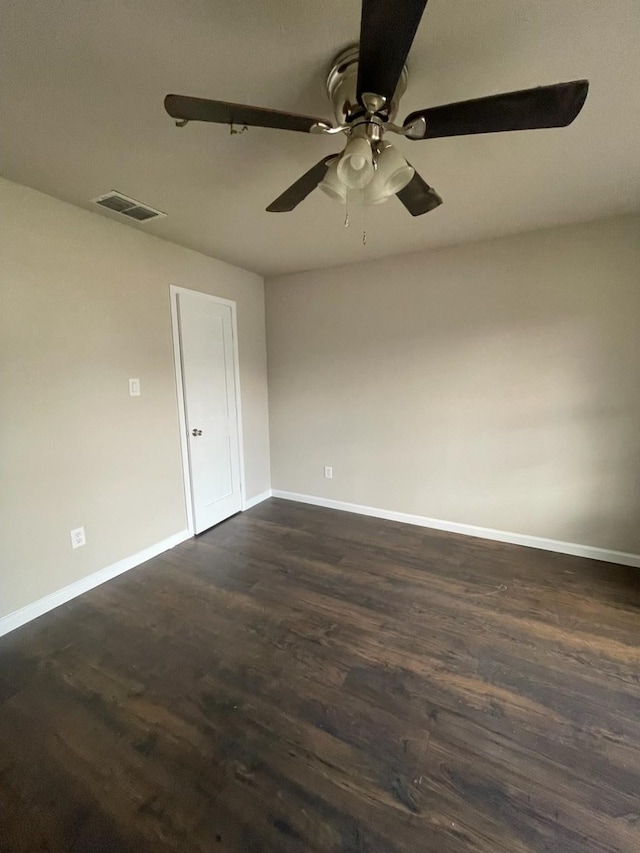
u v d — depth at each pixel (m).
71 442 2.32
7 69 1.22
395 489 3.49
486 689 1.66
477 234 2.74
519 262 2.76
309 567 2.70
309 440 3.88
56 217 2.17
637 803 1.22
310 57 1.21
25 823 1.19
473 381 3.03
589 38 1.14
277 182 1.97
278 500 4.09
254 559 2.83
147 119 1.49
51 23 1.07
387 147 1.23
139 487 2.76
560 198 2.21
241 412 3.69
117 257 2.50
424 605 2.25
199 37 1.13
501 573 2.59
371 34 0.89
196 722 1.52
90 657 1.88
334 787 1.28
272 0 1.02
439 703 1.59
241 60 1.22
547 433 2.83
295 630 2.05
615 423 2.62
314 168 1.42
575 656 1.84
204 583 2.52
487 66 1.26
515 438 2.94
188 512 3.17
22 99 1.36
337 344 3.57
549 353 2.76
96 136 1.59
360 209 2.30
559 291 2.67
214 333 3.30
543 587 2.42
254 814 1.20
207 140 1.61
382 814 1.20
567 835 1.14
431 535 3.20
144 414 2.76
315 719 1.53
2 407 2.00
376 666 1.79
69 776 1.32
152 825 1.18
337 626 2.08
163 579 2.57
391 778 1.30
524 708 1.56
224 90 1.36
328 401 3.70
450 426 3.17
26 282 2.06
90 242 2.34
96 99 1.38
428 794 1.25
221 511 3.51
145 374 2.75
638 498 2.62
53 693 1.67
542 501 2.91
